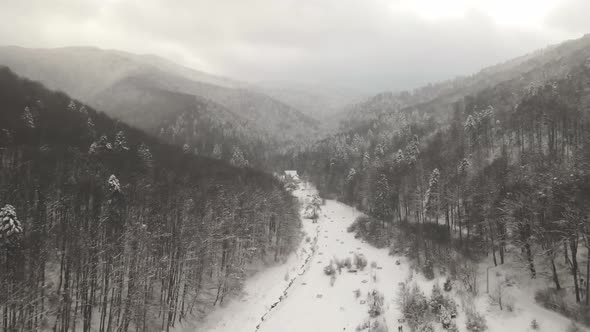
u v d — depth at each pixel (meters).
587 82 97.12
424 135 148.88
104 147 95.12
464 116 138.00
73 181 58.69
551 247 43.62
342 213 122.50
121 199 54.78
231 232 62.38
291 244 84.81
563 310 39.38
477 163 88.88
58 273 44.09
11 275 33.34
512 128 97.81
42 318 38.00
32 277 35.81
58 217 47.97
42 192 51.69
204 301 52.69
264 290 60.28
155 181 78.69
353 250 81.81
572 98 89.12
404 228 82.56
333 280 62.72
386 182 94.88
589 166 49.81
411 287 55.19
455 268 56.97
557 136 84.94
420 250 68.94
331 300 55.41
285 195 111.38
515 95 131.75
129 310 38.25
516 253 53.34
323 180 167.88
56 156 73.75
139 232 45.38
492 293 46.75
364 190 118.06
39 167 64.00
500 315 41.81
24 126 89.25
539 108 88.62
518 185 55.50
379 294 54.97
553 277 43.56
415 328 42.72
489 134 103.00
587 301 38.38
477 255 59.31
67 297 36.75
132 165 87.44
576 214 40.12
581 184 44.62
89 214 48.19
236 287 58.22
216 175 106.69
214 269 61.44
